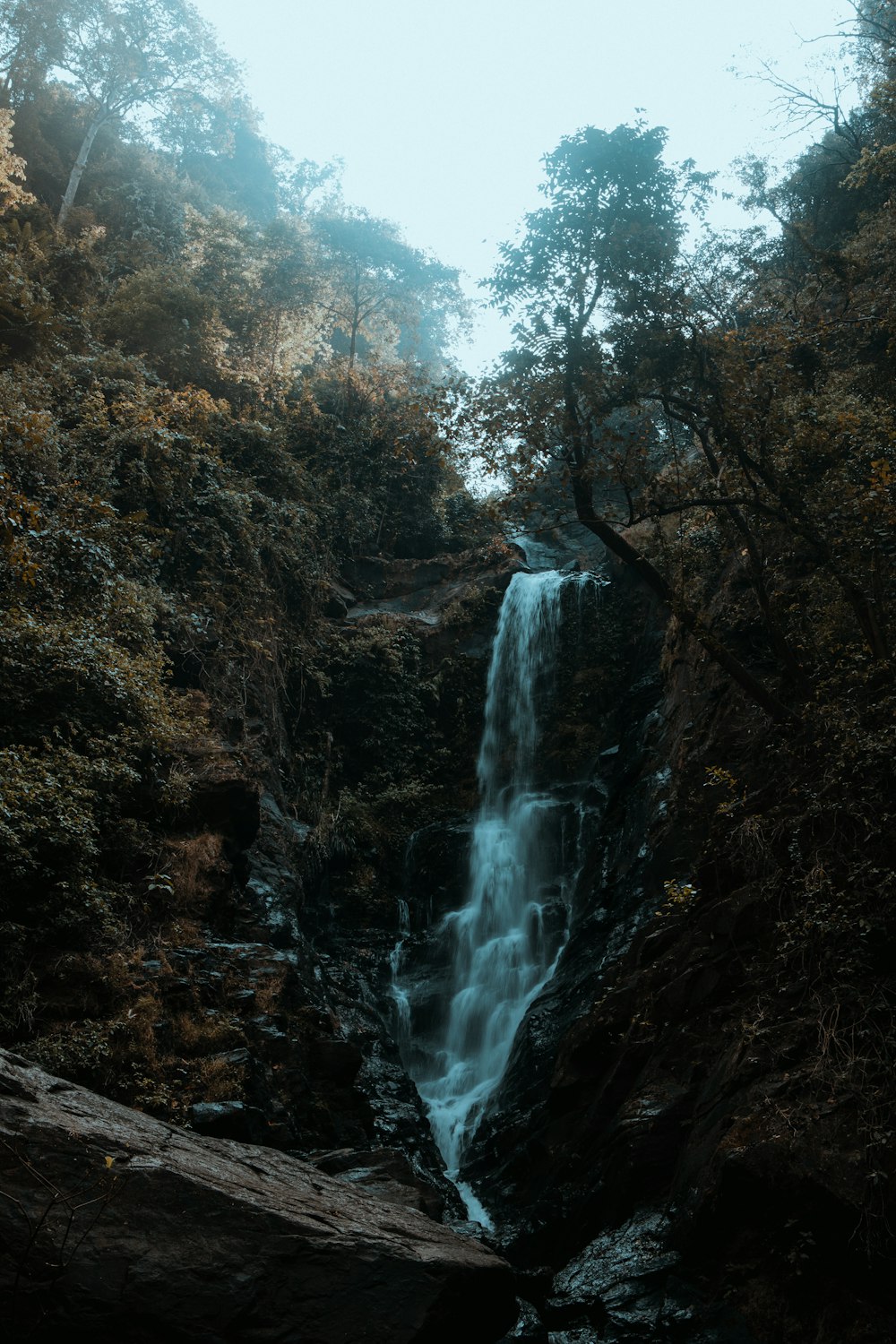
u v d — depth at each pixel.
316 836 17.78
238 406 23.05
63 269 21.45
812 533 11.40
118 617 13.27
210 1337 4.75
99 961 9.55
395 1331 5.09
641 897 14.00
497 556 24.56
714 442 11.91
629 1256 8.77
